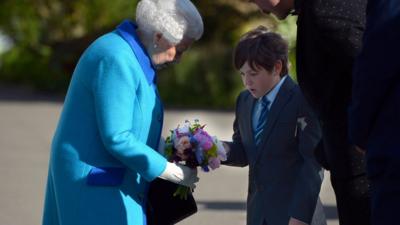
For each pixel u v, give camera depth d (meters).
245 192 23.38
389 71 8.18
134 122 10.31
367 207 10.19
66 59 63.94
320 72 9.87
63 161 10.38
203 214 20.19
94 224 10.32
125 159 10.12
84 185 10.33
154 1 10.48
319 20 9.65
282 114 10.99
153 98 10.53
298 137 10.88
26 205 21.34
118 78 10.11
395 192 8.24
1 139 35.16
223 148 11.02
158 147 10.95
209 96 54.19
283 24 35.25
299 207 10.70
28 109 48.88
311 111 10.75
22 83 71.88
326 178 24.72
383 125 8.33
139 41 10.46
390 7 8.24
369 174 8.46
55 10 68.38
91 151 10.32
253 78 11.02
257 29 11.19
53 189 10.80
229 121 43.72
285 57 11.00
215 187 24.06
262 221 11.16
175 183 11.12
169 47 10.50
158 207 11.18
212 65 54.22
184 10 10.43
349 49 9.59
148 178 10.32
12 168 27.44
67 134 10.38
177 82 54.53
